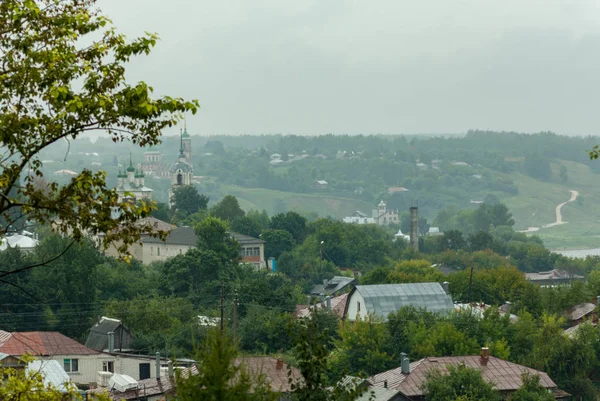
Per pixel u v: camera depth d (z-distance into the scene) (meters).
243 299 136.75
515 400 81.38
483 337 107.00
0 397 31.16
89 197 28.38
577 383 98.50
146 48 28.73
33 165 28.86
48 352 94.62
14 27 28.28
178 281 160.38
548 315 126.56
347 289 190.88
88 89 28.14
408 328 104.31
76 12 28.83
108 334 105.50
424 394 80.06
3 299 127.12
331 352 101.94
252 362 70.06
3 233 28.48
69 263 132.00
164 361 99.00
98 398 34.31
